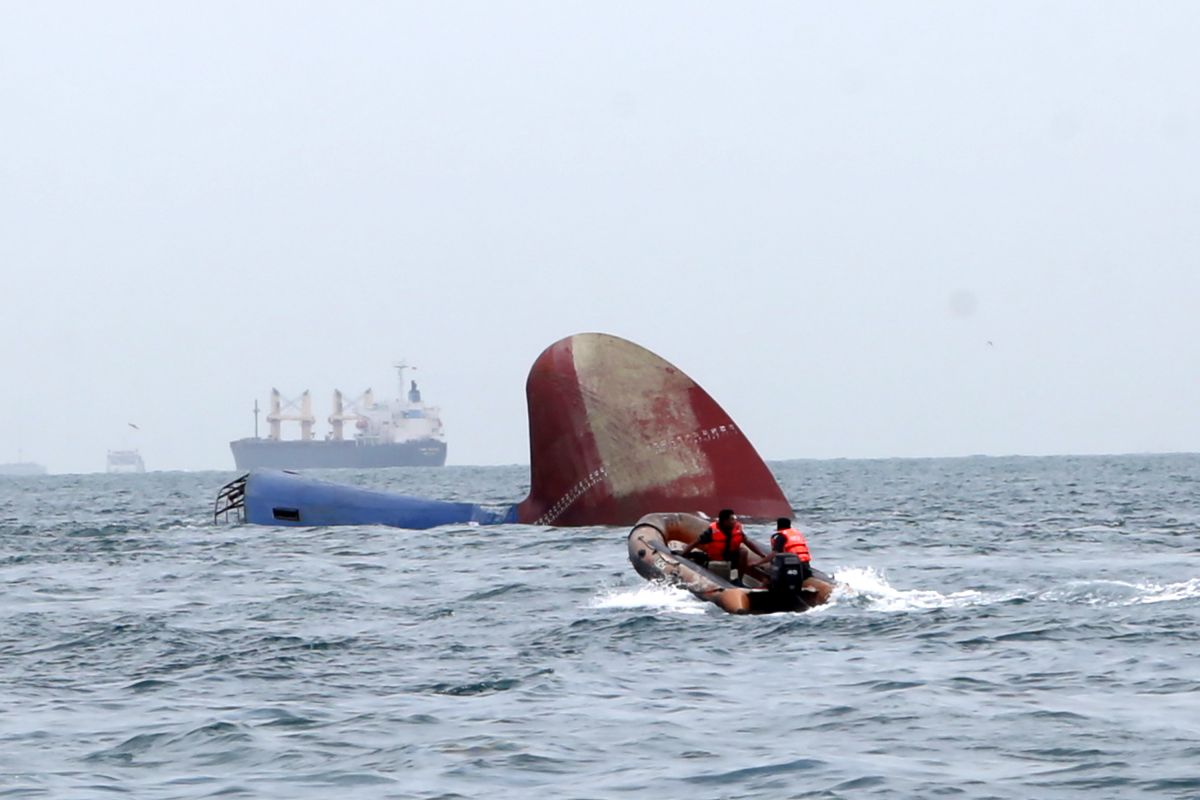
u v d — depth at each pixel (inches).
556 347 6122.1
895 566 4399.6
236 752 2030.0
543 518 6063.0
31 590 4114.2
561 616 3341.5
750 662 2689.5
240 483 6988.2
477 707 2314.2
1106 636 2856.8
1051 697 2295.8
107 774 1923.0
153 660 2832.2
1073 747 1959.9
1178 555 4768.7
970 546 5177.2
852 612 3245.6
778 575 3329.2
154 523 7431.1
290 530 6264.8
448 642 3009.4
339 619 3403.1
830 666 2625.5
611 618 3257.9
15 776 1911.9
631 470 5880.9
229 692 2485.2
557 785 1838.1
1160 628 2942.9
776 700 2330.2
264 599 3816.4
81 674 2691.9
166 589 4101.9
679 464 5885.8
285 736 2117.4
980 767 1877.5
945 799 1733.5
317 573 4475.9
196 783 1871.3
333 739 2095.2
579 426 5959.6
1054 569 4264.3
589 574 4195.4
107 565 4891.7
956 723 2129.7
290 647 2967.5
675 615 3270.2
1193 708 2182.6
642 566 3757.4
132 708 2352.4
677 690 2433.6
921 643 2839.6
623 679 2541.8
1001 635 2903.5
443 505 6378.0
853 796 1755.7
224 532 6309.1
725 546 3745.1
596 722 2187.5
